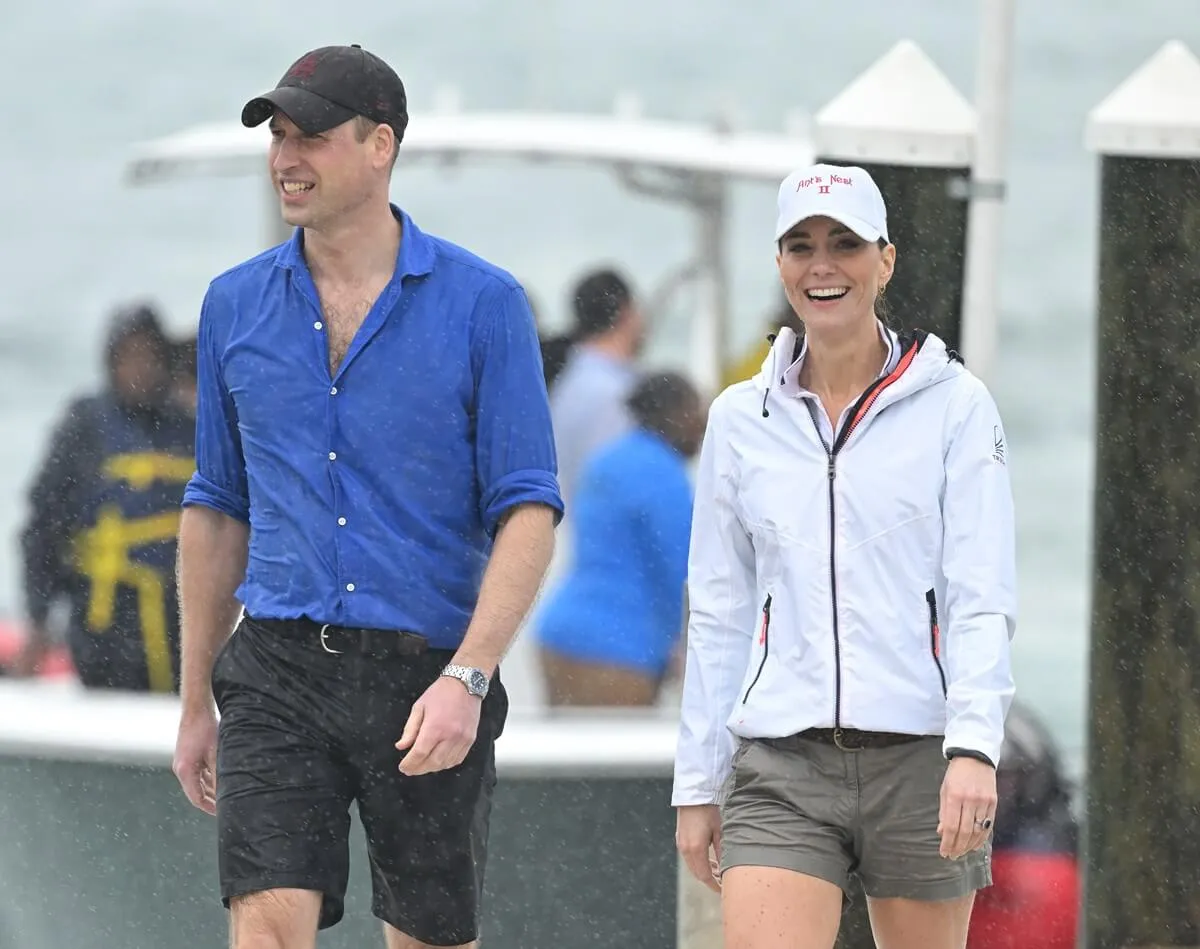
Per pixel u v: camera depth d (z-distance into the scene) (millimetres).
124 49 105500
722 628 15086
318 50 15273
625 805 19328
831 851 14586
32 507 24062
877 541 14445
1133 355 19141
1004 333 74250
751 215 70875
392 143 15406
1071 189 88312
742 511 14852
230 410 15992
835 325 14562
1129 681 19469
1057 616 51094
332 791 15453
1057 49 103812
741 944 14414
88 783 19641
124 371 23922
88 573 22844
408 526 15453
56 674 24688
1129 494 19281
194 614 16328
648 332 32844
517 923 19359
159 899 19719
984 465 14422
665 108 97438
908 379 14500
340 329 15492
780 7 108500
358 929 19703
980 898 19891
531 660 22156
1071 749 41000
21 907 19984
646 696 22453
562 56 101812
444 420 15430
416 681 15445
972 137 18234
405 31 105000
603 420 24406
